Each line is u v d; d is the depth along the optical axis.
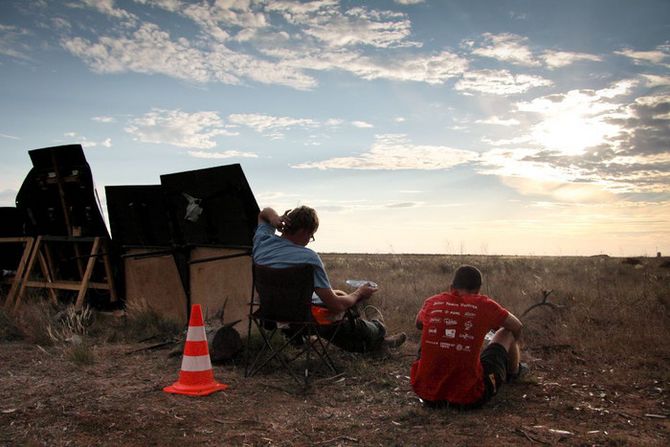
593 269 18.72
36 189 9.66
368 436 4.09
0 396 4.91
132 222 8.84
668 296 9.71
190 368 5.14
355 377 5.64
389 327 8.23
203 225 7.98
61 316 8.24
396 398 4.98
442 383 4.55
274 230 5.89
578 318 8.04
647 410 4.62
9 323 8.12
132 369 5.93
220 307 7.79
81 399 4.82
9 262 10.80
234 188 7.53
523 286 11.78
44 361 6.25
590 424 4.29
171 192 8.11
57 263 9.88
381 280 14.64
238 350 6.22
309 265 5.33
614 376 5.64
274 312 5.49
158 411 4.54
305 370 5.59
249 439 4.02
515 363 5.11
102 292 9.42
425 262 24.72
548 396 4.98
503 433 4.09
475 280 4.68
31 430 4.12
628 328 7.43
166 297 8.67
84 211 9.35
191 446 3.88
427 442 3.94
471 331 4.50
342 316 6.13
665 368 5.83
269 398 4.98
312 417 4.50
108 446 3.86
